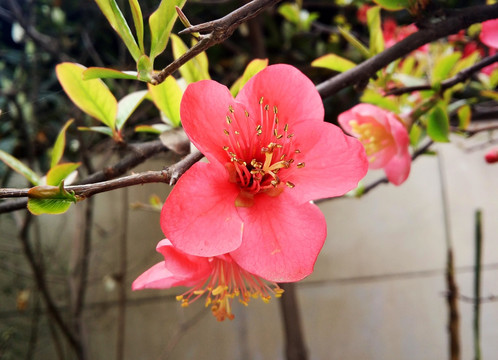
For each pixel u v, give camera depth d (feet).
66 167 0.39
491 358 1.27
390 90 0.49
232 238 0.27
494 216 1.29
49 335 1.37
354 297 1.36
